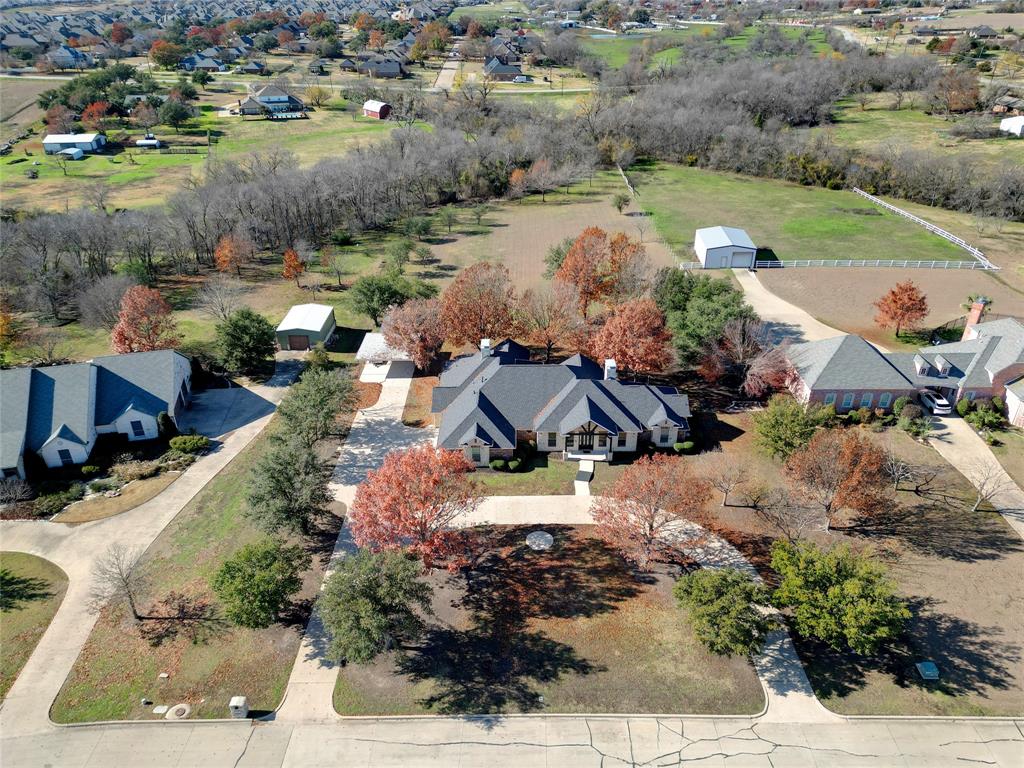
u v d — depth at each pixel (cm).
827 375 5953
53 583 4456
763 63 18875
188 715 3619
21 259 8500
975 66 18375
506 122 15488
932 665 3725
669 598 4256
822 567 3778
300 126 16562
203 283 9338
